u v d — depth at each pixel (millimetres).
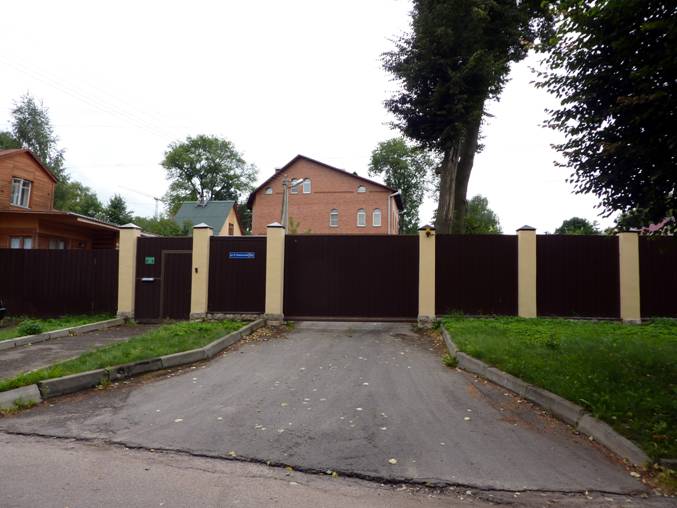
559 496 3605
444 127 15445
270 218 44500
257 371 7305
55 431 4910
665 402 4914
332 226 43188
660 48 4758
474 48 15328
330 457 4242
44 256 12414
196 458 4246
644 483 3807
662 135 4969
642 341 8000
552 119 5926
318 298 11312
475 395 6133
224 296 11422
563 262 10953
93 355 7465
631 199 5570
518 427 5023
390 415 5355
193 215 48031
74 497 3490
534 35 15422
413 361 7977
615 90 5410
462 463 4137
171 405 5719
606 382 5641
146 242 11891
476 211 53781
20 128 36969
